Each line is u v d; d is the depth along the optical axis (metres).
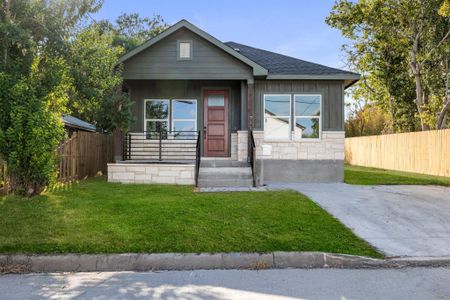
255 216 6.32
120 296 3.59
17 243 4.83
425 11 19.41
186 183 10.41
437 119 20.42
